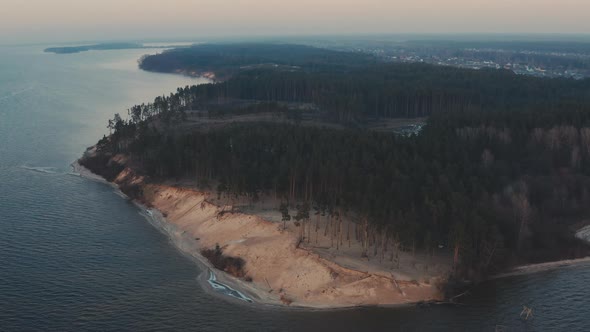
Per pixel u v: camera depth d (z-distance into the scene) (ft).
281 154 480.23
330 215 391.04
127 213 460.14
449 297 319.88
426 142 492.54
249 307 311.47
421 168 423.64
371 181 382.63
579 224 420.36
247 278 344.69
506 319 298.76
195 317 297.53
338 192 399.24
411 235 344.49
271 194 447.83
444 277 327.47
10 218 430.61
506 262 359.66
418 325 292.81
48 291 314.96
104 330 279.28
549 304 314.96
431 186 397.60
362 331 287.28
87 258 363.97
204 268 360.48
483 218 365.20
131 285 329.72
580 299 320.91
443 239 361.51
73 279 332.19
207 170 493.77
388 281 320.29
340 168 407.03
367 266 333.42
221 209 426.51
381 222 350.23
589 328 290.76
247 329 287.48
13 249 370.94
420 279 323.98
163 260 368.89
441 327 290.97
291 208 417.69
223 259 364.58
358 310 308.19
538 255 372.79
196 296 320.91
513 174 477.77
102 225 428.56
